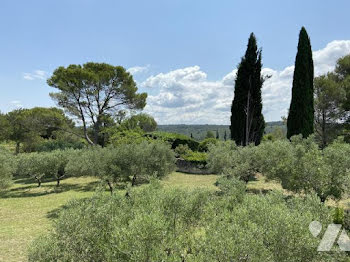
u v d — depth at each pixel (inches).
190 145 1270.9
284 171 439.5
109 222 176.4
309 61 994.7
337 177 377.4
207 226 177.2
